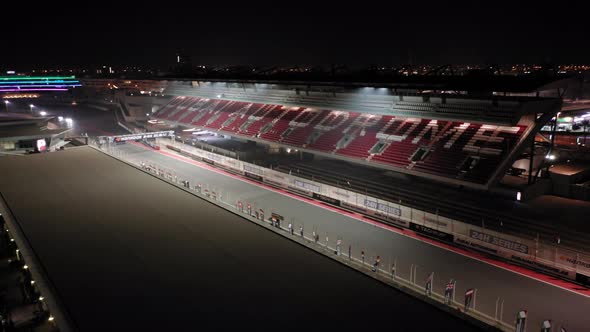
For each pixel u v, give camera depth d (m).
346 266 24.36
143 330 17.95
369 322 18.47
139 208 35.38
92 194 39.91
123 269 23.84
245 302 20.23
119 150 71.12
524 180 44.31
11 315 21.16
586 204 38.47
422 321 18.56
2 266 26.73
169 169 57.50
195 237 28.70
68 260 25.11
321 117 62.91
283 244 27.67
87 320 18.73
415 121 52.03
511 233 32.12
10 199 38.69
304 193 44.91
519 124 42.56
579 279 25.39
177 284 22.05
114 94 130.62
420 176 43.47
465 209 37.62
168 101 106.38
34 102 147.75
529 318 21.89
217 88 85.62
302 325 18.23
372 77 59.62
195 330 17.92
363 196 38.47
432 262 28.75
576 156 51.31
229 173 55.38
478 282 25.86
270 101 72.81
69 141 80.50
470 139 44.38
